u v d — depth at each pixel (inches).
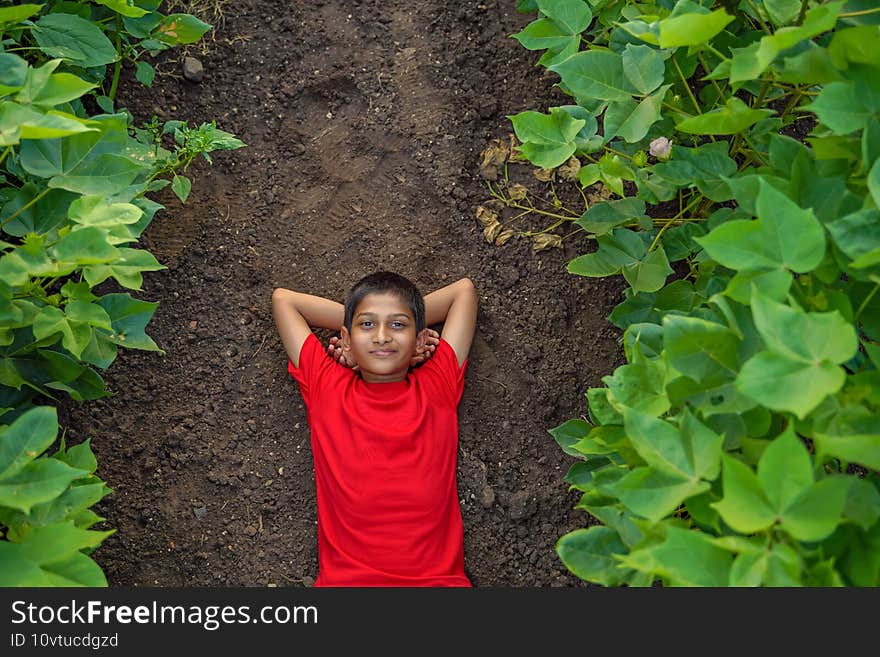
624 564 62.5
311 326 103.1
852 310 64.3
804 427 62.0
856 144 64.9
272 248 104.9
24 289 77.8
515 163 108.3
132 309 83.4
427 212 106.4
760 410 62.9
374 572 88.9
